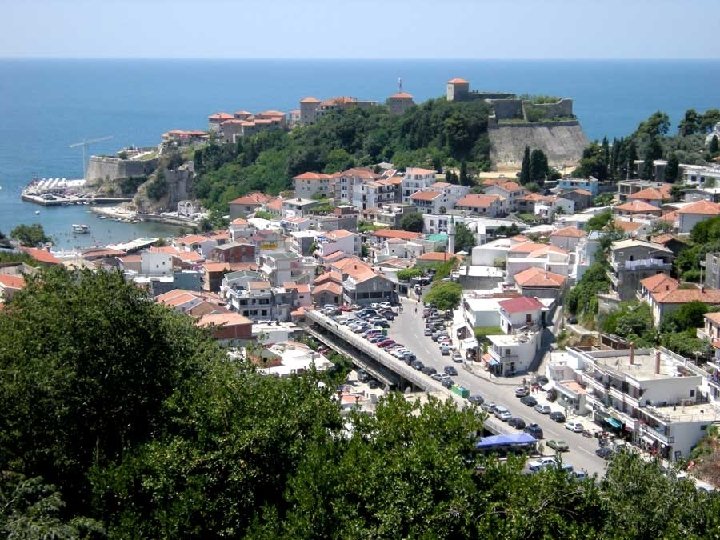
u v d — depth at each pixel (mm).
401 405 80375
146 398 79125
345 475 68125
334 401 81312
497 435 117375
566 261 183125
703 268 148875
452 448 70750
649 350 130625
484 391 140375
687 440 110000
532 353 148625
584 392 128875
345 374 91500
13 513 64562
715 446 107250
